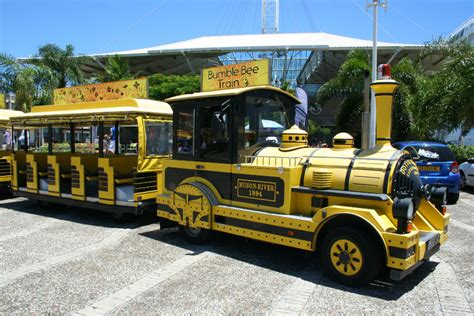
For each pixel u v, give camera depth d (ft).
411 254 13.43
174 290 14.11
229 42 104.68
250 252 18.63
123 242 20.49
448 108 43.65
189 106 20.38
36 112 32.37
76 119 26.63
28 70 67.21
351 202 15.24
